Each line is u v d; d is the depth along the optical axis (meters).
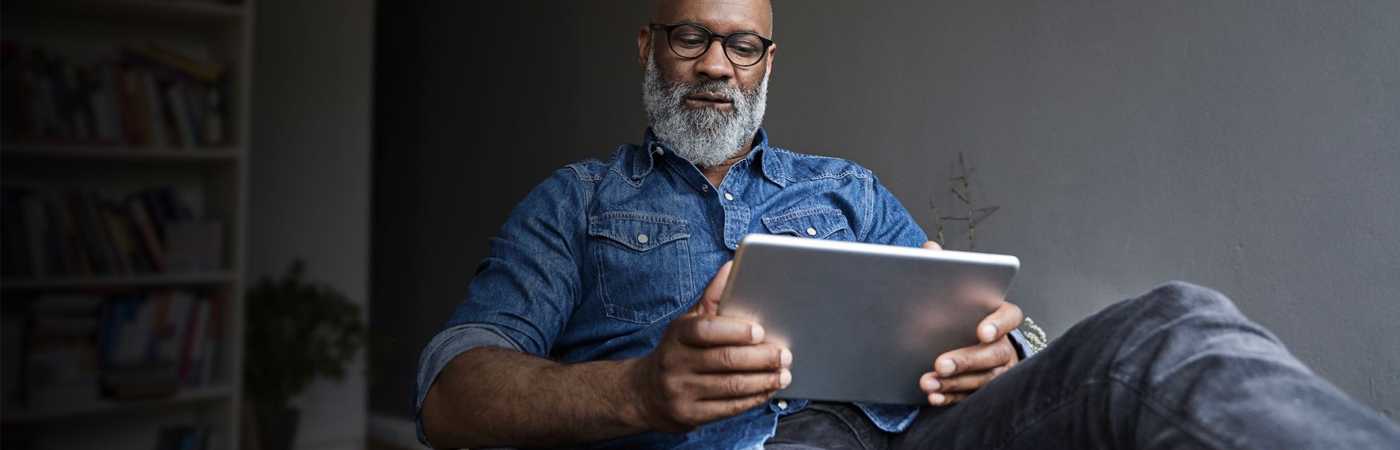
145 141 2.63
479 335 1.18
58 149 2.48
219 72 2.78
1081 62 1.96
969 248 2.14
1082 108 1.96
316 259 3.46
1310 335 1.68
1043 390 0.97
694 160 1.40
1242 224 1.76
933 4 2.19
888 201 1.50
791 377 1.03
